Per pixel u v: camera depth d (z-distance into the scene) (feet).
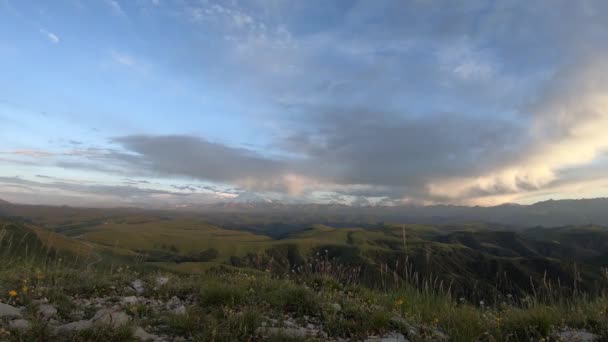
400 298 28.73
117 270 29.66
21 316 17.66
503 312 25.70
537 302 26.66
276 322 20.40
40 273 24.70
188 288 25.93
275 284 28.07
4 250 27.76
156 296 24.31
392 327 21.85
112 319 17.63
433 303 28.84
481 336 21.22
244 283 27.91
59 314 18.98
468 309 26.40
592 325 23.89
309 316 22.48
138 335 16.56
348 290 31.89
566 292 28.09
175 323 17.97
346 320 21.54
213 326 17.72
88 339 15.48
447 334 21.98
